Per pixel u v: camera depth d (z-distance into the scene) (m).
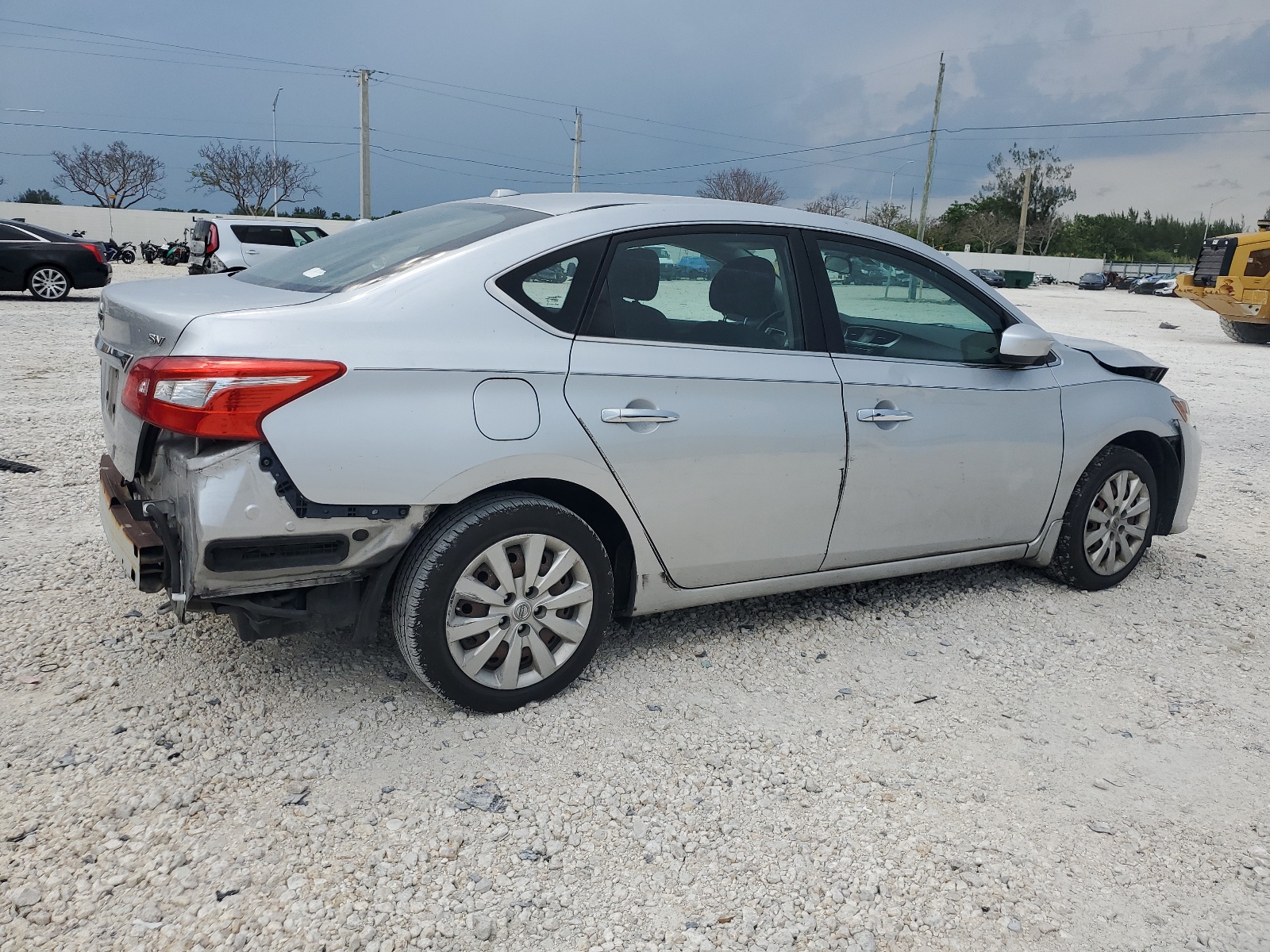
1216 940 2.27
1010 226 80.31
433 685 2.92
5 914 2.10
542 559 3.04
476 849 2.43
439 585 2.82
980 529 4.03
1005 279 55.78
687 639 3.75
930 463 3.77
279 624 2.76
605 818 2.59
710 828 2.58
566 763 2.83
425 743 2.88
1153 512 4.58
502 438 2.81
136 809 2.49
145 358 2.61
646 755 2.90
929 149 44.44
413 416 2.68
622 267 3.14
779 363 3.40
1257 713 3.39
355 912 2.19
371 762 2.77
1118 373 4.52
